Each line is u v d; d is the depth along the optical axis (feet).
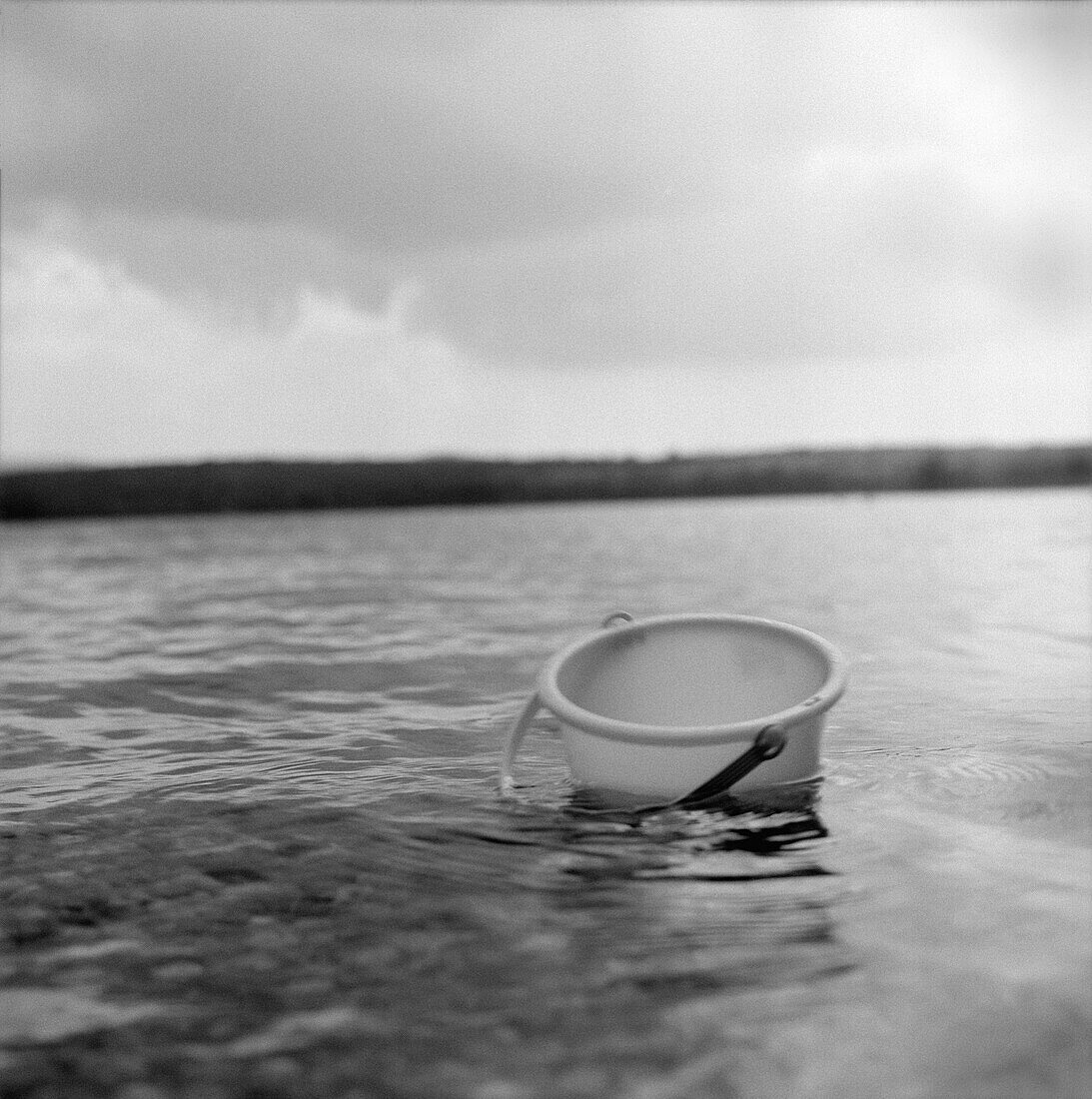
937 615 19.45
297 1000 5.49
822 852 7.44
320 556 33.32
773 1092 4.59
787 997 5.40
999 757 9.87
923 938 6.04
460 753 10.53
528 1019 5.24
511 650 16.65
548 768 9.87
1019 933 6.08
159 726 12.01
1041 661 14.98
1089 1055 4.82
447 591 24.20
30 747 11.14
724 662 9.71
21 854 7.74
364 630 18.78
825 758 9.89
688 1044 4.98
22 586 26.17
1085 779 9.11
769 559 30.01
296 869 7.31
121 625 19.80
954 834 7.77
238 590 24.90
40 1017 5.41
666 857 7.40
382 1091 4.68
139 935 6.32
